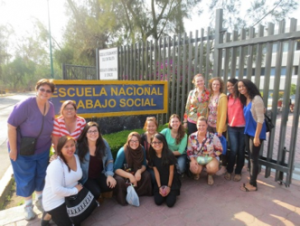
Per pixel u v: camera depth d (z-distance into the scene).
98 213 2.82
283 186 3.45
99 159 2.97
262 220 2.64
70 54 15.67
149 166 3.28
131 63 5.89
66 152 2.43
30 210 2.71
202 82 3.80
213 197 3.17
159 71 5.21
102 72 6.79
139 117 4.98
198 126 3.46
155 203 3.00
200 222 2.62
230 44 3.84
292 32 3.05
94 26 10.56
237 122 3.50
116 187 2.99
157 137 2.97
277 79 3.37
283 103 3.35
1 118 10.84
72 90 4.13
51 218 2.54
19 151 2.59
